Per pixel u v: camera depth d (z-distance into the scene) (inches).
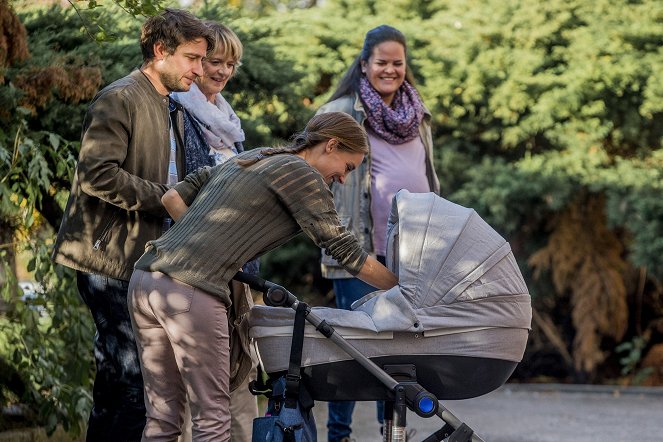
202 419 290.4
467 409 664.4
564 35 840.9
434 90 829.8
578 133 824.3
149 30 325.4
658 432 566.6
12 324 435.8
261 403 633.0
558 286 836.0
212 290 285.3
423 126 451.2
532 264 839.7
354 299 419.5
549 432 564.4
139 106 318.3
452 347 293.4
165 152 329.4
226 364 293.0
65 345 425.1
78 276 332.5
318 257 805.2
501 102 825.5
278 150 300.8
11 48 396.8
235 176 293.7
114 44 442.6
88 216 317.4
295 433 282.8
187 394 294.4
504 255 298.4
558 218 836.6
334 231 291.0
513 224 821.2
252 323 295.4
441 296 293.1
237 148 394.6
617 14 837.2
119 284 323.0
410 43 848.9
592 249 836.6
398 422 286.0
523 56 830.5
